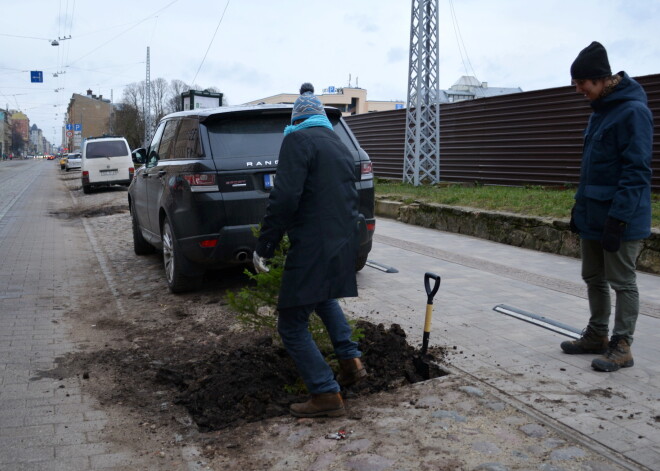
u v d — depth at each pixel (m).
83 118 131.62
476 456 3.03
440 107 16.80
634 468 2.88
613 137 4.02
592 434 3.22
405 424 3.42
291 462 3.10
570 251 8.71
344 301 6.06
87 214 16.14
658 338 4.82
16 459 3.21
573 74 4.12
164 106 83.44
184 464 3.17
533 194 11.64
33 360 4.75
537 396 3.72
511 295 6.30
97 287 7.37
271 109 6.30
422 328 5.14
